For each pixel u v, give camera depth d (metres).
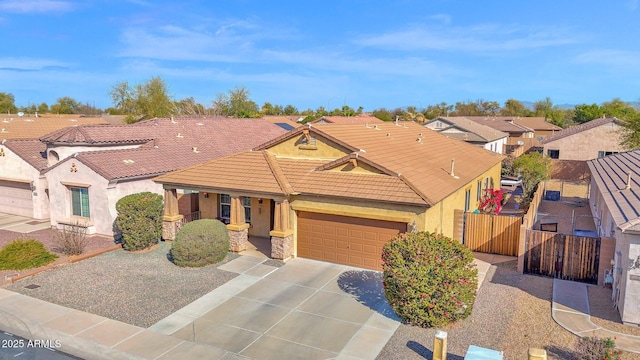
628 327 12.97
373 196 17.55
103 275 17.83
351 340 12.73
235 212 20.42
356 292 16.09
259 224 22.91
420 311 13.09
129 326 13.68
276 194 19.05
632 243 12.77
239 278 17.42
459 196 21.88
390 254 13.77
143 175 25.36
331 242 19.14
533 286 16.38
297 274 17.83
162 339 12.89
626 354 11.45
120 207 20.44
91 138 27.84
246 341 12.75
